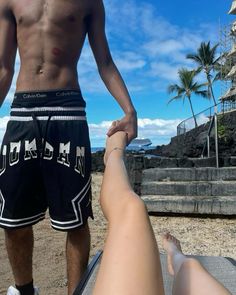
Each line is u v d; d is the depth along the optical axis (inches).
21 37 98.9
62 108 95.0
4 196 95.4
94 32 101.5
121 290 35.9
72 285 95.7
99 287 37.3
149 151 1349.7
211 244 204.7
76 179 94.3
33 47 97.0
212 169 322.7
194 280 47.4
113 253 39.9
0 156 97.2
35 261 171.6
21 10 98.1
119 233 42.0
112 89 97.6
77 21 98.2
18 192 94.3
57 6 97.3
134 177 308.7
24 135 94.3
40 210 98.4
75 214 93.9
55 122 94.3
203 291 45.4
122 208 45.5
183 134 1055.0
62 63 97.6
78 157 95.0
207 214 265.7
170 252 69.5
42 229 228.4
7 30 100.0
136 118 89.5
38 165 94.5
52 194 94.3
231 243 206.2
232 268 107.7
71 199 93.9
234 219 257.8
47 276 153.3
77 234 97.1
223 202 263.3
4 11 99.9
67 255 98.5
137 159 314.5
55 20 96.8
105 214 48.4
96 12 101.5
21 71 99.0
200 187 294.2
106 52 101.2
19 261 100.5
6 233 99.3
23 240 99.9
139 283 36.6
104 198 50.0
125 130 84.7
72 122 95.7
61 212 93.9
